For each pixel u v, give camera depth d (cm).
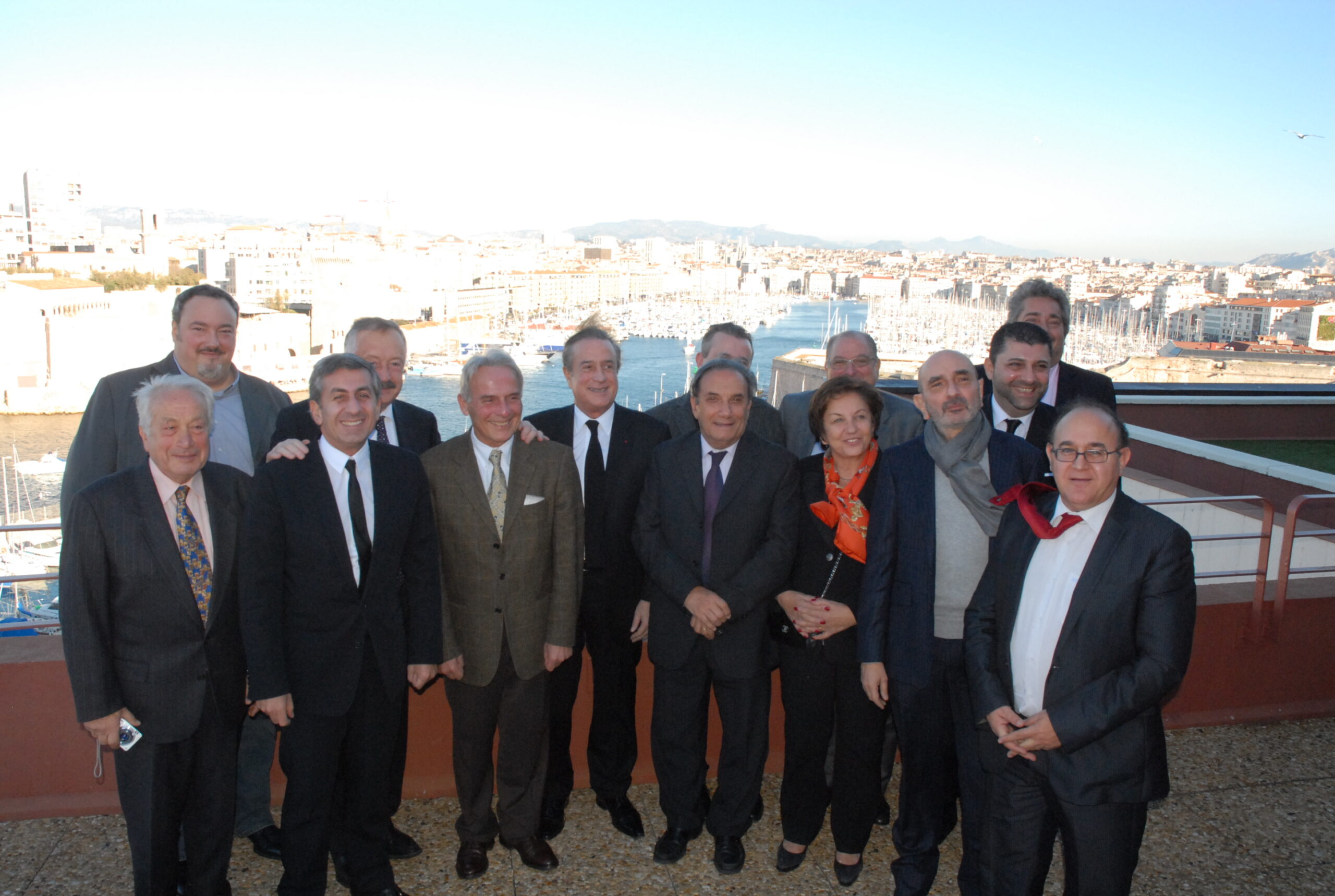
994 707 223
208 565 250
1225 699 374
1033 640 221
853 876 281
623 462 323
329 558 251
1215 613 367
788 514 281
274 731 302
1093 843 211
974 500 253
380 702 260
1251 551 561
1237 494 586
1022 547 227
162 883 245
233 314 324
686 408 372
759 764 289
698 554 287
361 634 256
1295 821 310
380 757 263
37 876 271
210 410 240
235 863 294
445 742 331
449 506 276
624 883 280
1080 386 391
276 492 248
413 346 10419
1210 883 278
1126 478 679
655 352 11550
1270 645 373
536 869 287
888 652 262
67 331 7231
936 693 261
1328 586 392
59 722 300
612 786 316
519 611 276
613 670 315
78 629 231
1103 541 212
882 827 322
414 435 350
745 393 278
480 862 283
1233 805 319
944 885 286
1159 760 215
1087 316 13838
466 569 276
